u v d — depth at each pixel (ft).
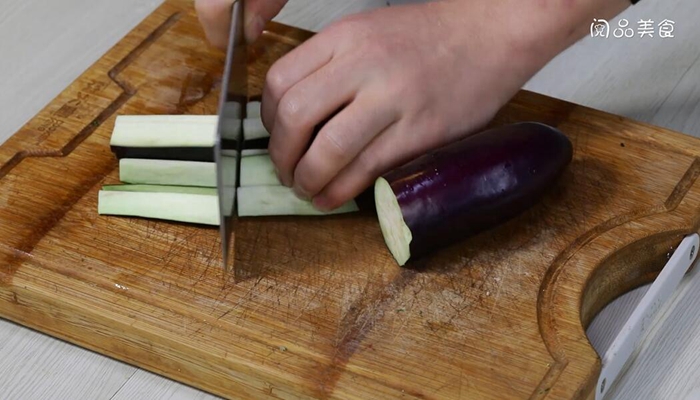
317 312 4.16
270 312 4.16
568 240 4.47
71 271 4.32
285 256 4.41
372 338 4.06
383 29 4.42
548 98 5.17
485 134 4.42
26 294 4.26
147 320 4.13
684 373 4.27
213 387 4.17
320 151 4.22
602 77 5.77
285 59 4.41
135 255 4.40
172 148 4.68
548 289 4.28
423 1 6.23
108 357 4.33
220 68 5.39
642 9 6.25
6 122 5.43
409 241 4.20
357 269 4.35
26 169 4.79
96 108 5.12
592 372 3.92
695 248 4.60
